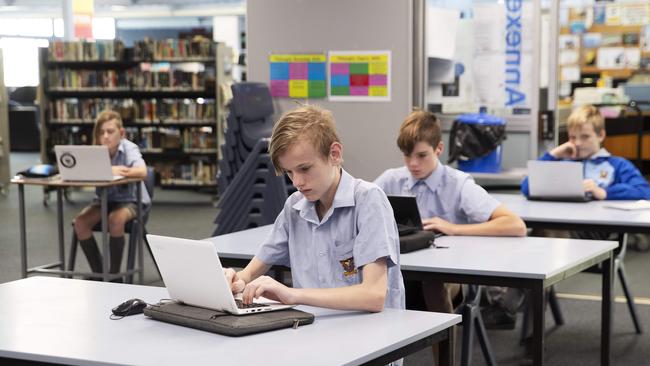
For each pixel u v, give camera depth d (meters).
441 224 3.77
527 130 6.92
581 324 5.04
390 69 6.54
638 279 6.20
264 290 2.26
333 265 2.48
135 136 11.12
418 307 3.62
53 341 2.09
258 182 5.23
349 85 6.66
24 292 2.68
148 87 10.95
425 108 6.96
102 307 2.46
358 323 2.23
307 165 2.27
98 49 11.14
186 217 9.30
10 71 20.80
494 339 4.68
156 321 2.29
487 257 3.26
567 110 9.61
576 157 5.16
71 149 5.71
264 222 5.19
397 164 6.59
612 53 11.55
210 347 2.01
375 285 2.34
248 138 5.83
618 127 11.42
